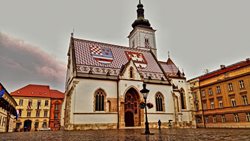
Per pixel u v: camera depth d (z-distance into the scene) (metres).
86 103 41.97
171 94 53.59
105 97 44.69
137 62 56.03
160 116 49.84
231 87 54.34
